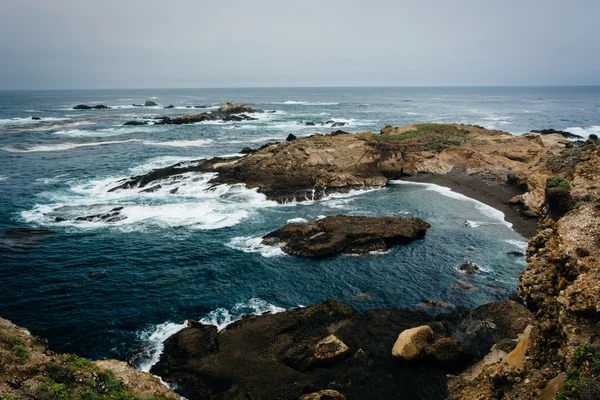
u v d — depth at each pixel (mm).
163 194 40750
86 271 24875
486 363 14750
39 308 20875
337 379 15172
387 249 27750
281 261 26359
